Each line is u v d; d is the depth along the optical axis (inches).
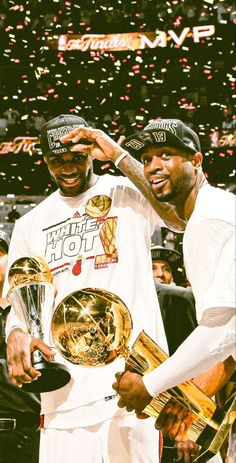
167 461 128.3
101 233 93.4
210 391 77.1
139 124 409.1
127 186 96.2
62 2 436.8
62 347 80.0
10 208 379.9
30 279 89.7
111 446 87.7
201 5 431.5
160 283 136.4
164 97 416.8
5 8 434.3
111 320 79.0
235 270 67.9
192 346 68.8
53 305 92.0
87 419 88.4
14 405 129.0
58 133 93.2
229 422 71.5
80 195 96.3
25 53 428.5
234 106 410.6
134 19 437.1
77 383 89.2
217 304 67.5
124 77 423.5
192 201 79.1
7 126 409.7
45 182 395.5
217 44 425.1
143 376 73.3
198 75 420.2
